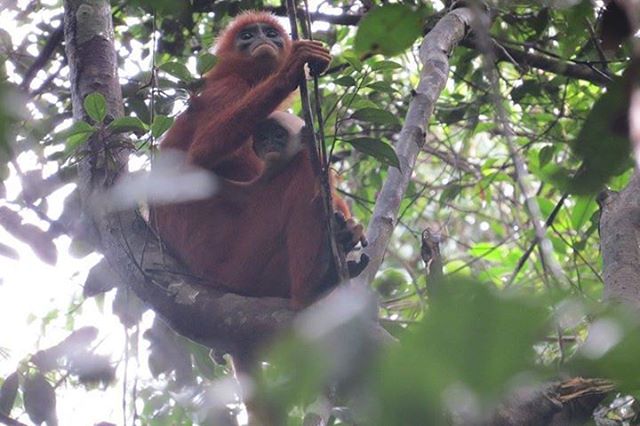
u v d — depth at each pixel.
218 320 8.38
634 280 8.40
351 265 8.58
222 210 9.72
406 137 9.90
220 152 9.27
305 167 9.08
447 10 11.32
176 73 9.12
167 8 3.01
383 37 3.55
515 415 6.52
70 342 7.52
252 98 9.25
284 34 12.13
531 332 2.42
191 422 10.12
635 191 9.26
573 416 6.86
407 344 2.48
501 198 16.80
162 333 9.89
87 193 8.81
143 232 9.12
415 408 2.46
